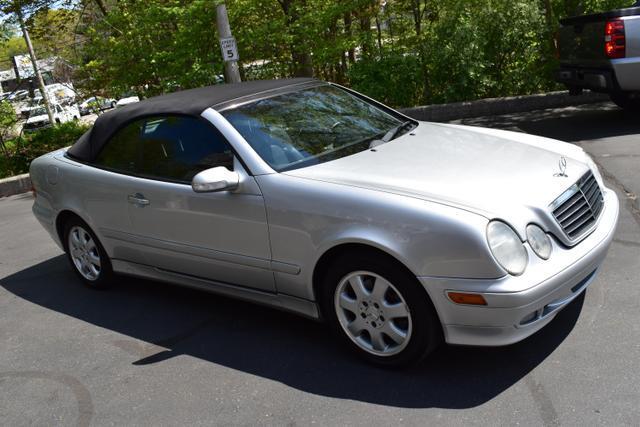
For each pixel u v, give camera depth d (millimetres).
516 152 3883
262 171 3811
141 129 4605
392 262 3293
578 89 9477
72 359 4195
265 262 3844
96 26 11547
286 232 3668
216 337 4211
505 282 3029
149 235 4496
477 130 4543
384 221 3271
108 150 4836
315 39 11297
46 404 3689
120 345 4297
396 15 12086
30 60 12867
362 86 11703
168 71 10945
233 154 3957
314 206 3527
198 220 4113
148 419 3400
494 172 3545
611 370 3229
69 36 13117
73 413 3559
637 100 9594
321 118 4367
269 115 4246
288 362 3771
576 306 3906
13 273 6066
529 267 3109
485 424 2961
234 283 4152
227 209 3920
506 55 11477
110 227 4793
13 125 12008
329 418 3186
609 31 8297
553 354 3441
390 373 3488
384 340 3506
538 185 3428
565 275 3178
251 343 4066
